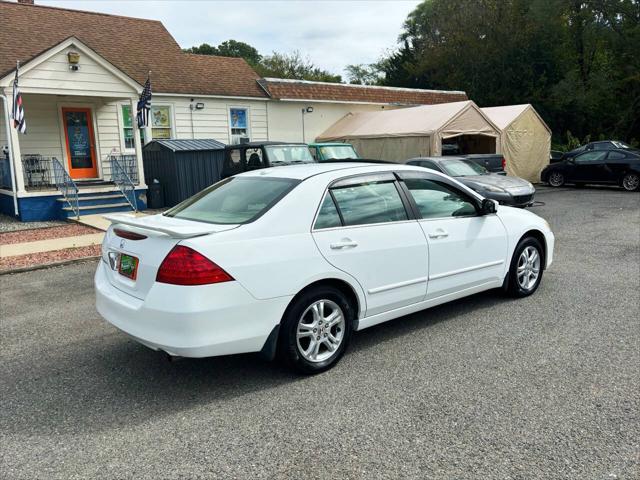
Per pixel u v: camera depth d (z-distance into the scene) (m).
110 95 13.59
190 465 2.80
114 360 4.31
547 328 4.72
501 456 2.80
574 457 2.78
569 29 31.39
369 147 18.67
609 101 30.30
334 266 3.90
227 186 4.55
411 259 4.43
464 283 4.96
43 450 2.98
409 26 47.06
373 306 4.23
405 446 2.92
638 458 2.76
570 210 12.94
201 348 3.35
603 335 4.52
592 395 3.45
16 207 12.66
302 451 2.90
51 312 5.73
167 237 3.52
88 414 3.39
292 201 3.88
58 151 15.17
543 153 20.83
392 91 23.38
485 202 5.12
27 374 4.05
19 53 14.14
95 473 2.75
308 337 3.87
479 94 32.03
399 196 4.54
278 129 19.67
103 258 4.22
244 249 3.52
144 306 3.45
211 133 17.88
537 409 3.29
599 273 6.67
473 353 4.20
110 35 17.66
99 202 13.57
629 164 16.97
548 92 30.09
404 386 3.66
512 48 30.33
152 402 3.54
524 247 5.57
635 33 29.27
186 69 18.11
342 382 3.76
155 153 15.23
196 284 3.32
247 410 3.39
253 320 3.53
